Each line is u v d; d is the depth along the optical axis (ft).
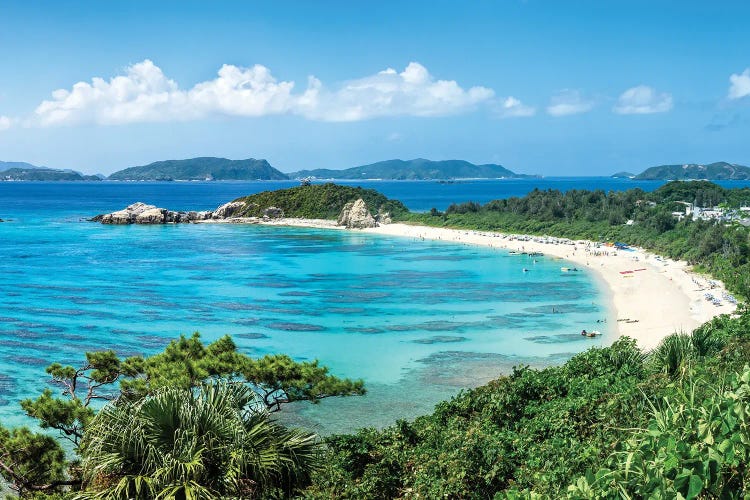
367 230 602.03
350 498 57.62
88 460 50.88
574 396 76.23
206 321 226.79
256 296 276.62
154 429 50.34
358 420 133.80
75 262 382.22
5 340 197.57
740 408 29.55
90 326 217.36
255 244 490.49
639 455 29.66
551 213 569.64
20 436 62.03
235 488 49.26
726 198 615.57
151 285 302.45
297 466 55.36
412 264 384.06
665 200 604.49
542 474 49.37
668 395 46.21
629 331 211.20
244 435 51.80
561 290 293.43
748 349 68.59
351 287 301.02
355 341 199.82
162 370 72.59
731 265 313.53
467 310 248.11
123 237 534.78
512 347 192.34
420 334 209.05
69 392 78.38
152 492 47.39
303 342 198.59
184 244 486.38
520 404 77.82
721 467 26.86
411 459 65.16
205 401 53.21
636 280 318.04
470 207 649.20
